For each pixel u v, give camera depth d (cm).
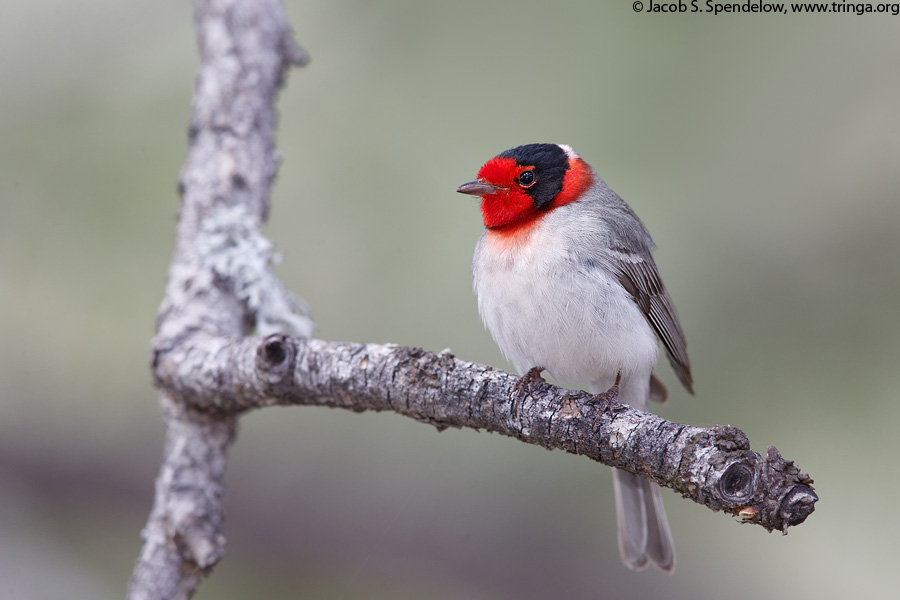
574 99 1037
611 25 1030
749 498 552
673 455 592
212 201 946
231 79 1002
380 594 1127
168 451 820
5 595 1042
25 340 1151
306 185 1126
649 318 916
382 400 718
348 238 1111
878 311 1041
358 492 1170
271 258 923
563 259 837
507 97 1060
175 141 1121
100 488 1163
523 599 1136
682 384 991
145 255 1136
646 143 1036
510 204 875
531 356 876
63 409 1170
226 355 786
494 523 1162
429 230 1087
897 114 1028
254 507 1160
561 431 661
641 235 926
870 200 1049
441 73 1079
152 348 833
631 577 1162
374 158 1102
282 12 1054
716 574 1164
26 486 1142
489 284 863
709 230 1068
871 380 1026
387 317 1090
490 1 1062
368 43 1122
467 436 1167
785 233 1063
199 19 1041
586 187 910
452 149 1073
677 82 1032
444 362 705
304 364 742
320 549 1145
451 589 1134
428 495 1165
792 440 1035
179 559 791
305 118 1127
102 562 1112
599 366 866
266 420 1197
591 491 1158
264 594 1120
